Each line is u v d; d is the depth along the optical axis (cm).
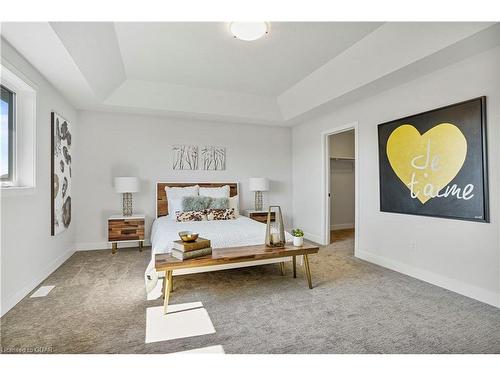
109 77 343
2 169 247
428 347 174
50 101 314
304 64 347
